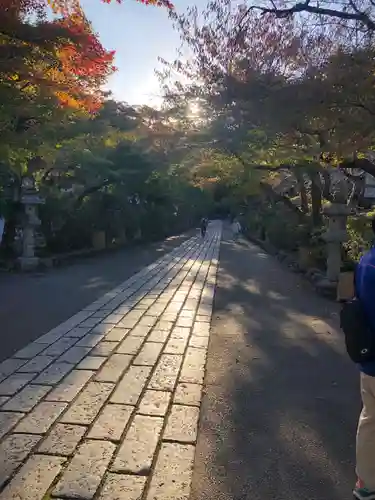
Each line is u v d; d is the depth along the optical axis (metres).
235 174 19.72
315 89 7.44
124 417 4.08
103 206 23.77
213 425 4.03
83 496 2.91
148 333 7.21
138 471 3.22
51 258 16.86
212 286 12.61
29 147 9.30
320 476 3.26
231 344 6.70
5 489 2.96
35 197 15.33
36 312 8.72
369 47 7.52
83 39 6.37
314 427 4.01
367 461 2.88
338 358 6.04
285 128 8.54
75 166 17.97
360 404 4.53
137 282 13.23
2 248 16.58
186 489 3.04
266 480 3.20
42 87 7.33
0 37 6.04
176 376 5.19
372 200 18.78
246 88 8.52
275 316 8.70
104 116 17.02
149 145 22.33
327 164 10.61
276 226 22.83
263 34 8.77
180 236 44.44
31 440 3.61
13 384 4.86
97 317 8.37
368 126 7.40
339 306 9.68
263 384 5.06
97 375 5.19
